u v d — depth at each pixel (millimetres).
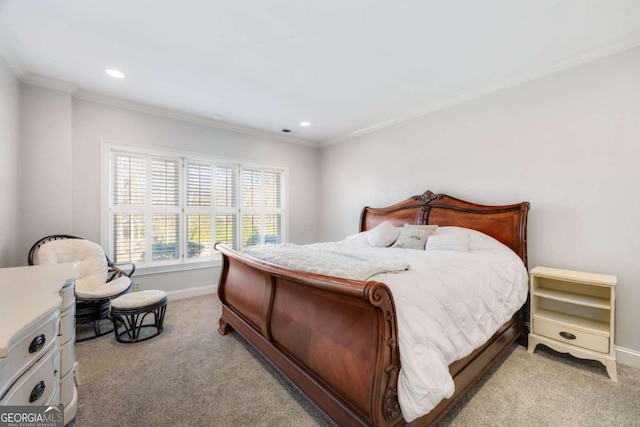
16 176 2512
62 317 1445
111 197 3273
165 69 2518
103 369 2021
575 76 2354
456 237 2619
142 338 2521
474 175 3027
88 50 2217
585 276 2129
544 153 2535
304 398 1717
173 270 3695
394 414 1173
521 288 2262
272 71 2543
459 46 2143
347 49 2189
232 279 2598
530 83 2609
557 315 2303
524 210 2557
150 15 1808
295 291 1731
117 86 2861
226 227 4199
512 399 1707
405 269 1643
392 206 3781
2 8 1733
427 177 3486
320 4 1702
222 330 2631
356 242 3416
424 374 1164
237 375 1958
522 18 1820
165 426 1482
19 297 1082
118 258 3340
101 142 3141
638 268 2088
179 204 3768
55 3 1695
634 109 2094
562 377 1945
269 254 2191
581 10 1742
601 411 1607
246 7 1731
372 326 1202
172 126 3639
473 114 3029
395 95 3062
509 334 2207
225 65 2445
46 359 1042
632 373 1994
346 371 1310
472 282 1715
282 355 1771
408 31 1963
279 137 4672
